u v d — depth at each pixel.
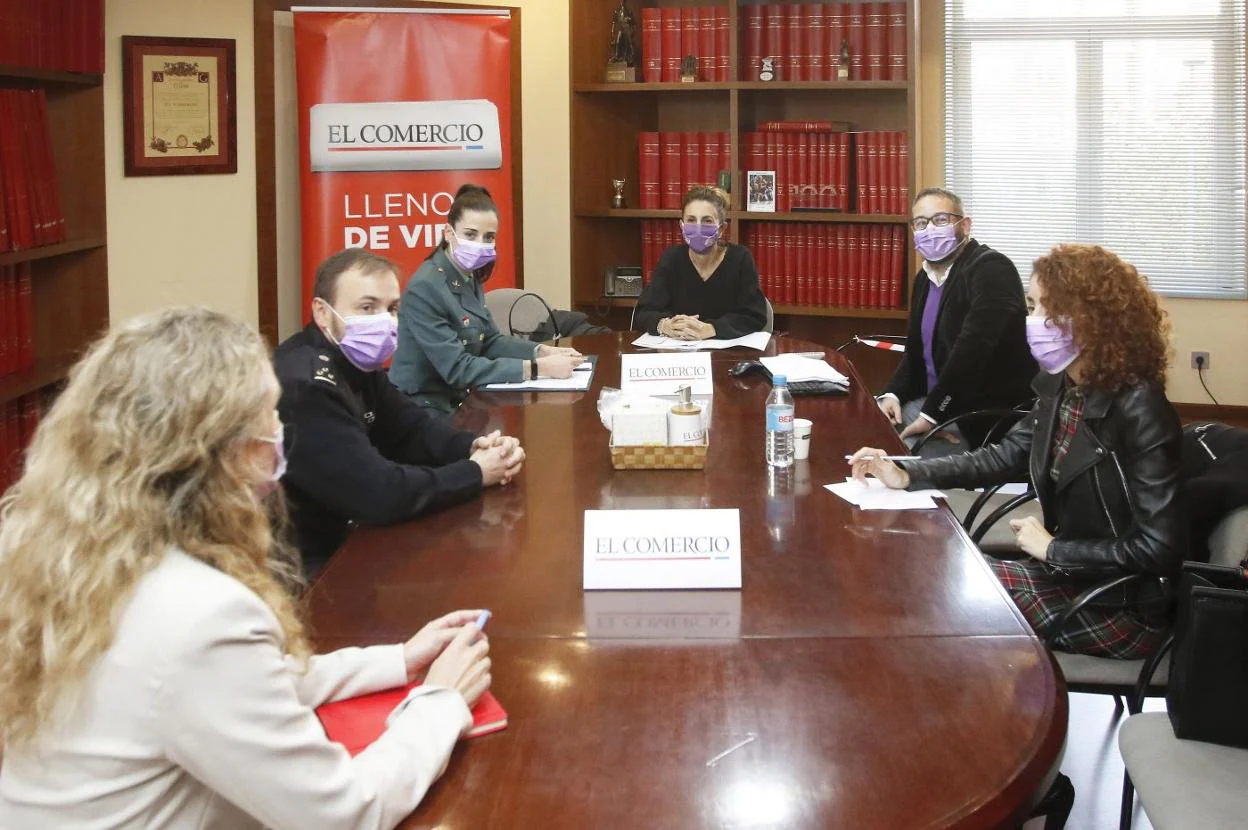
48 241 4.36
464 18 5.50
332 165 5.39
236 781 1.22
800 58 5.95
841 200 5.98
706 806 1.35
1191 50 6.62
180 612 1.22
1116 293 2.50
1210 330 6.79
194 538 1.27
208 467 1.28
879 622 1.86
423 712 1.46
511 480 2.66
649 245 6.31
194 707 1.21
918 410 4.48
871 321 6.32
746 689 1.63
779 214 6.00
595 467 2.77
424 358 3.78
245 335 1.34
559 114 6.05
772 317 4.99
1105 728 3.29
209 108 5.12
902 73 5.85
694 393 3.55
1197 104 6.66
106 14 4.84
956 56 6.85
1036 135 6.84
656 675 1.68
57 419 1.29
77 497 1.24
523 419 3.27
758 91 6.29
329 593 2.01
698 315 4.86
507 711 1.58
